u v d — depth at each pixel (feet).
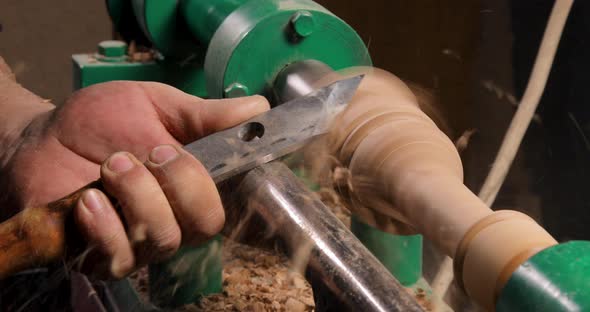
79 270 2.35
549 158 3.89
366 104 2.51
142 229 2.33
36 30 5.69
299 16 2.77
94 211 2.26
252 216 2.31
